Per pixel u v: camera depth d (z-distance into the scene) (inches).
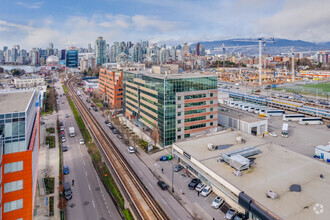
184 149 2893.7
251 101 7204.7
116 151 3459.6
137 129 4490.7
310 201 1793.8
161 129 3590.1
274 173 2242.9
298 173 2234.3
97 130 4495.6
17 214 1818.4
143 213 2011.6
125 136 4160.9
